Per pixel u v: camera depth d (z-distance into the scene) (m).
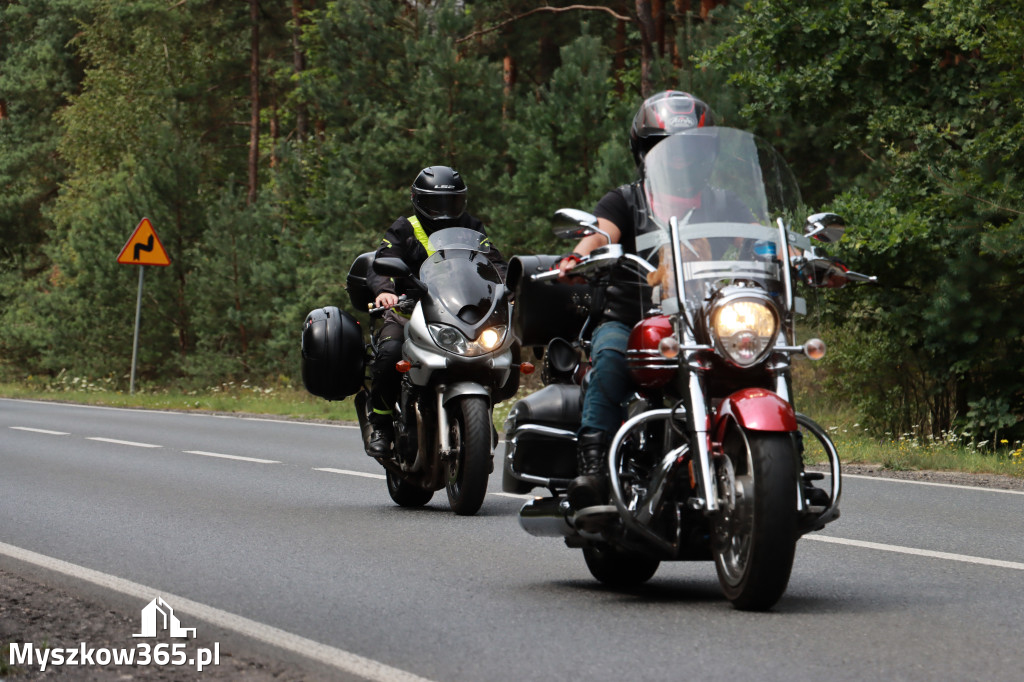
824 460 35.62
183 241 84.69
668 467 14.98
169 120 105.06
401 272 24.00
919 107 45.84
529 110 65.81
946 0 42.47
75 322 87.56
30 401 73.81
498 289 26.06
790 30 46.78
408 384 25.73
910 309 44.06
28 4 167.12
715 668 12.76
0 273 114.94
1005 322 42.00
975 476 31.84
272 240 84.12
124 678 13.05
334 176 76.38
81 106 132.75
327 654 13.75
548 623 15.08
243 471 33.91
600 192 58.69
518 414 17.92
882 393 46.62
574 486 15.95
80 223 92.69
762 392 14.42
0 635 14.99
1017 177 41.53
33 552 20.83
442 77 72.31
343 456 38.06
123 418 56.59
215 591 17.47
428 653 13.72
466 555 20.38
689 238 15.52
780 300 15.27
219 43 130.75
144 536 22.56
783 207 16.00
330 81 83.38
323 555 20.39
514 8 92.75
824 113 48.22
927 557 19.70
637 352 15.54
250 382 79.75
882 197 45.03
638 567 17.25
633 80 87.75
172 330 84.38
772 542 14.22
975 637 13.98
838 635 14.09
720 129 16.27
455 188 27.02
